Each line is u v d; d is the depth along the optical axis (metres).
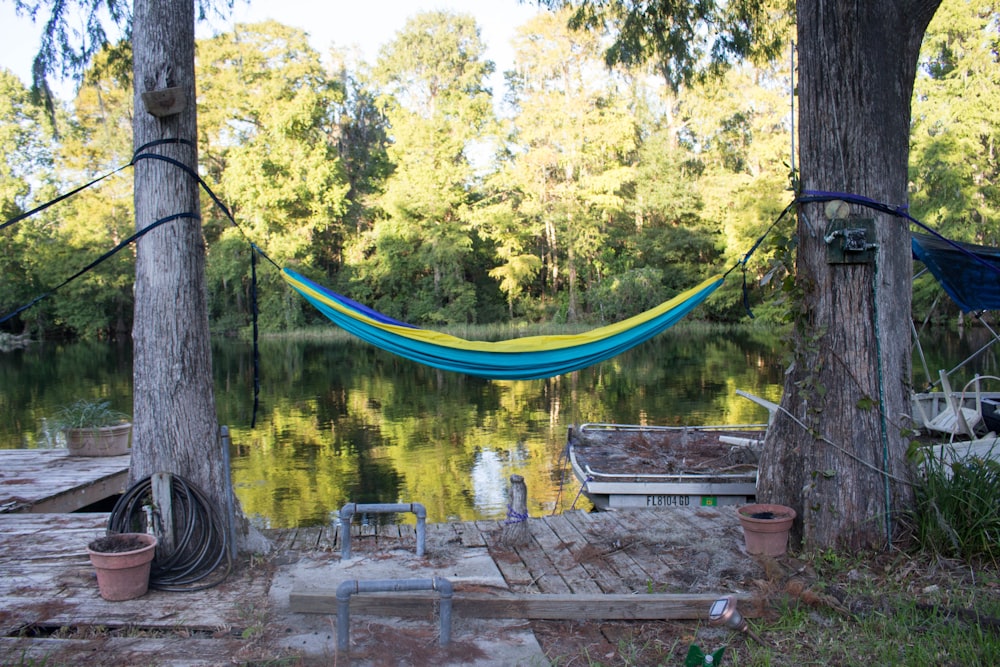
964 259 6.20
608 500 6.74
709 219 35.38
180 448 4.46
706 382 17.33
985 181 23.52
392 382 18.98
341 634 3.47
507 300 38.78
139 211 4.52
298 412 14.20
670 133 36.78
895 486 4.67
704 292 5.22
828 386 4.67
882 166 4.67
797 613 3.84
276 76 35.06
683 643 3.64
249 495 8.51
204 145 36.59
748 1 7.84
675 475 6.70
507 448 10.80
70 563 4.57
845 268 4.65
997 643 3.38
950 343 22.53
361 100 43.03
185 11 4.58
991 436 5.98
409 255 37.53
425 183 35.91
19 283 34.53
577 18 8.41
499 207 35.22
